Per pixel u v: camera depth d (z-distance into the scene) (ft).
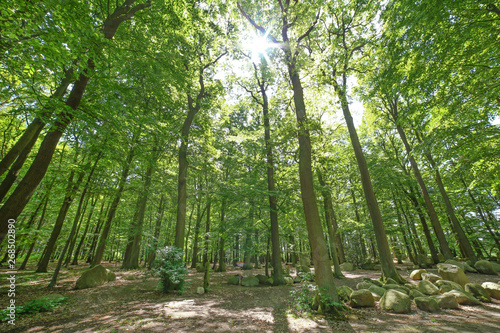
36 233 36.47
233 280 42.06
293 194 49.19
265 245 50.70
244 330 17.28
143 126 31.07
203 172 49.90
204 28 41.19
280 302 26.66
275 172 52.01
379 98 58.59
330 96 46.68
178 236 36.91
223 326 18.08
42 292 28.71
